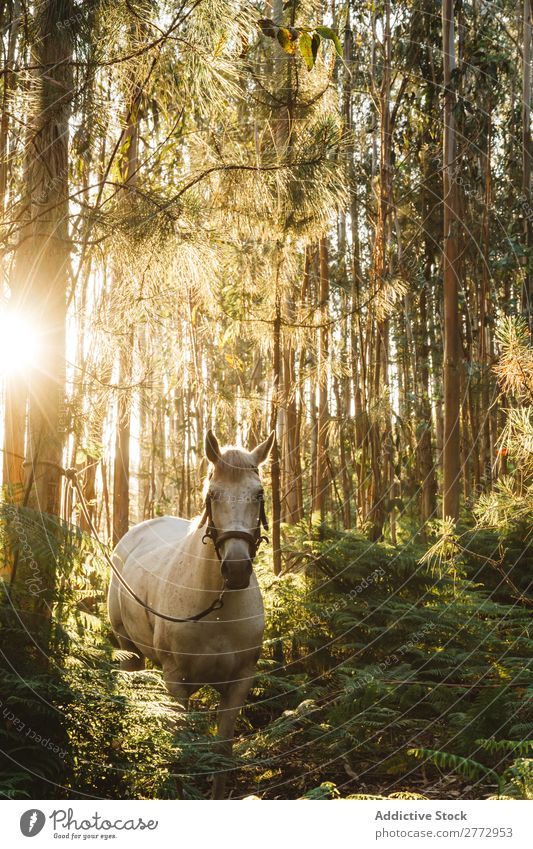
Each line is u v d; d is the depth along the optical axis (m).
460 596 5.75
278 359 6.29
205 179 3.97
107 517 6.69
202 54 3.17
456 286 9.03
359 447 11.20
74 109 3.29
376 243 9.12
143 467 11.88
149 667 5.34
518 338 3.18
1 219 3.56
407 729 4.38
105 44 3.18
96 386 3.59
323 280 9.35
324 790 3.02
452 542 3.71
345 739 4.07
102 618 5.07
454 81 9.81
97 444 3.82
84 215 3.40
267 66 4.64
